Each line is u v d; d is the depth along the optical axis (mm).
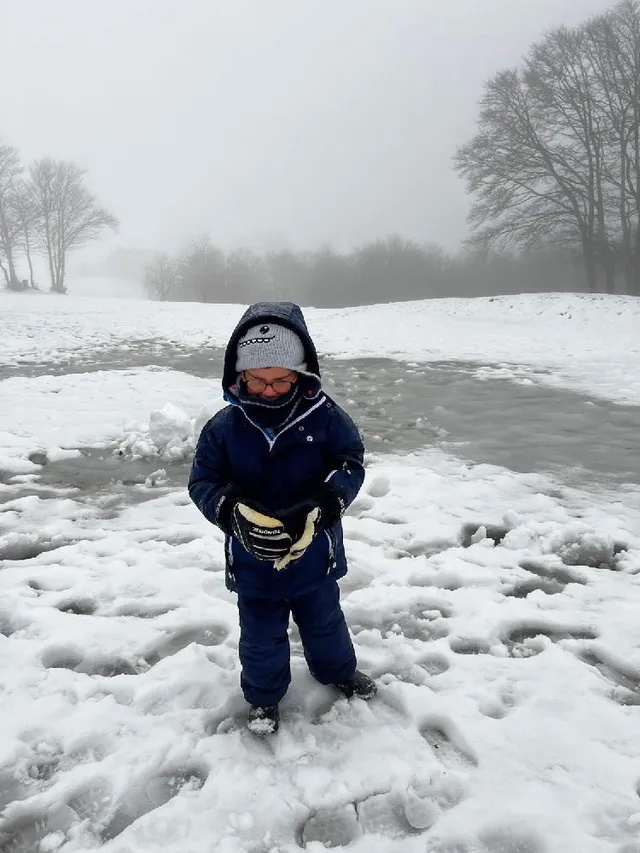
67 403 7777
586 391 9008
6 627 3018
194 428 6109
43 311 24328
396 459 5746
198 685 2535
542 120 39188
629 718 2340
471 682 2562
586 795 1971
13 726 2297
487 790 1997
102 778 2068
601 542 3824
